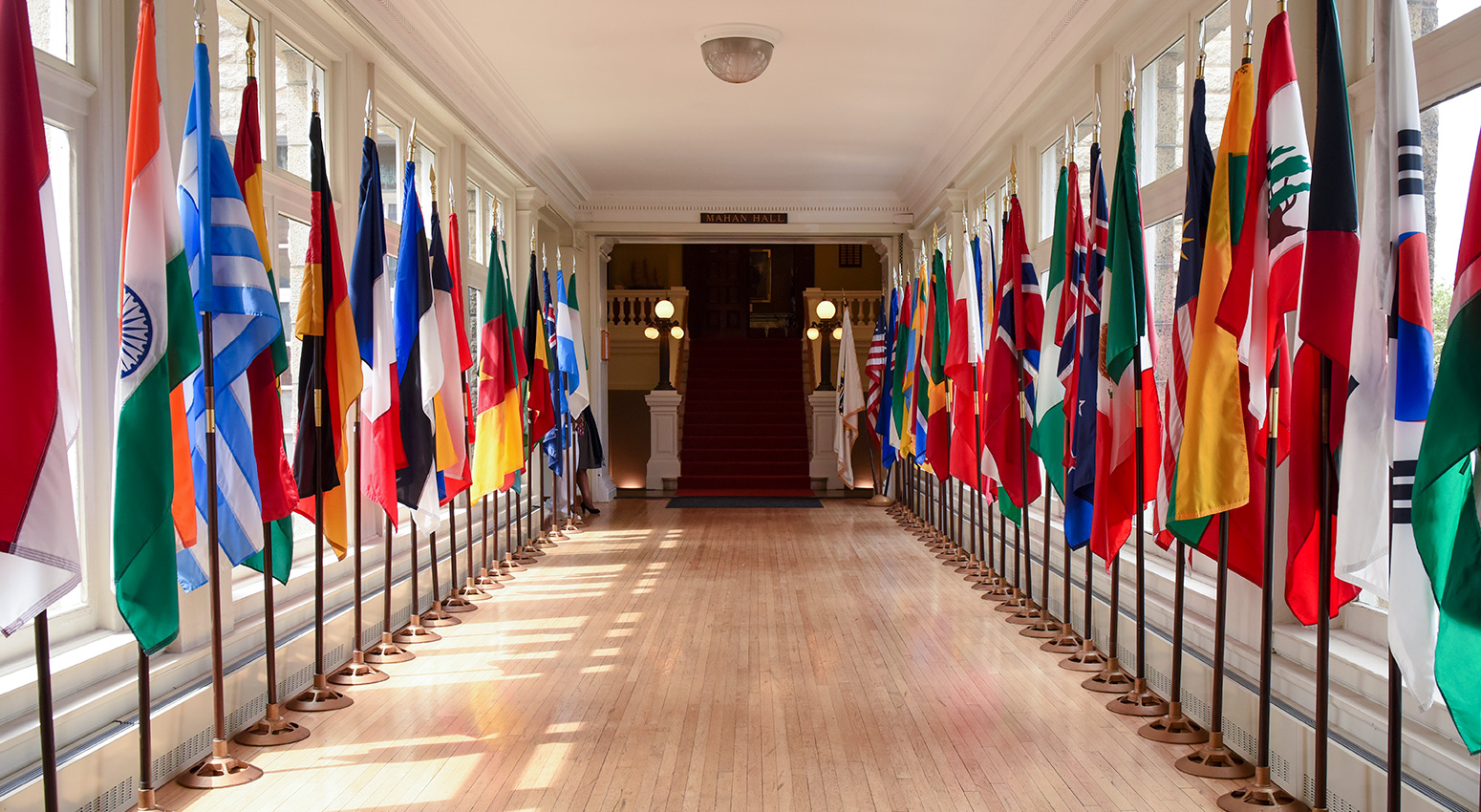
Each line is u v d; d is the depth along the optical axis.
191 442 3.16
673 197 10.66
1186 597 4.03
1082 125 5.64
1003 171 7.42
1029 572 5.33
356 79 5.09
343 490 3.88
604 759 3.30
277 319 3.15
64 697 2.86
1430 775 2.50
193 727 3.22
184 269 2.72
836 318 15.31
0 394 2.14
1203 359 2.94
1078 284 4.30
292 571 4.41
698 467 13.67
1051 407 4.36
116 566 2.56
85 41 3.06
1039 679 4.22
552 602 5.88
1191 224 3.19
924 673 4.33
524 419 7.53
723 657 4.59
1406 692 2.69
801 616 5.46
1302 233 2.71
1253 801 2.84
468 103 6.53
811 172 9.62
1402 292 2.15
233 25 4.00
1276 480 3.33
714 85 6.82
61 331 2.30
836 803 2.94
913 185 9.76
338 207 4.95
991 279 6.20
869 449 13.83
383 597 4.95
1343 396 2.63
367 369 4.23
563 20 5.61
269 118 4.32
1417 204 2.15
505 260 6.61
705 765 3.24
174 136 3.33
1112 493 3.75
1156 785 3.07
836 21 5.60
